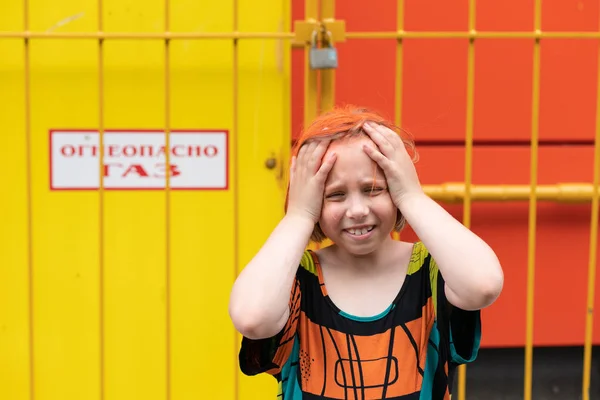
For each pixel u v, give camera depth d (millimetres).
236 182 2512
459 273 1442
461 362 1543
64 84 2502
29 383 2555
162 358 2580
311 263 1600
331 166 1494
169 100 2512
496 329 3043
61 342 2559
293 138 2920
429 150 2986
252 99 2527
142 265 2555
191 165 2539
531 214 2629
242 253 2562
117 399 2578
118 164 2529
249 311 1435
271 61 2521
